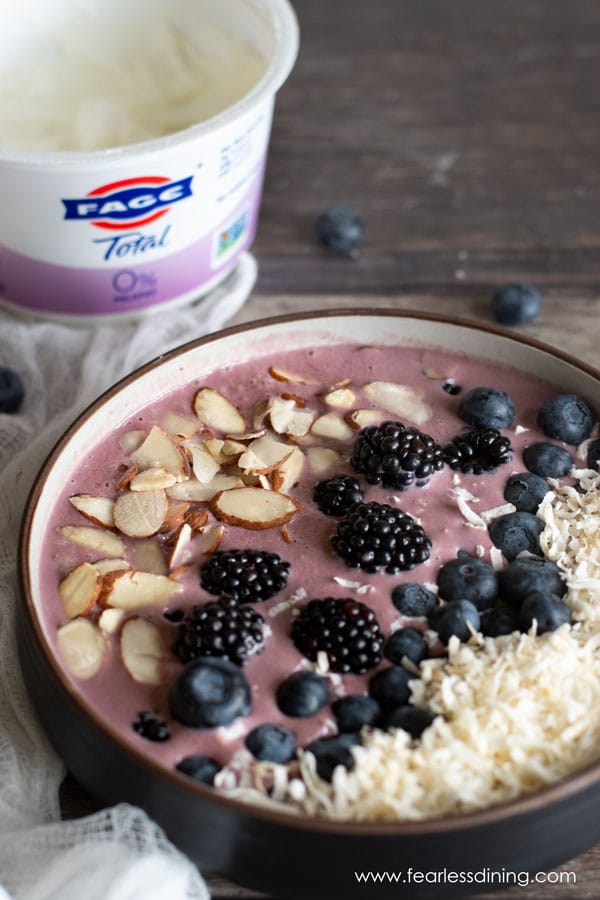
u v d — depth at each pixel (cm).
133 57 60
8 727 45
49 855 42
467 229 62
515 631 44
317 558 45
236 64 59
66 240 54
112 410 47
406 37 71
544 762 42
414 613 44
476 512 47
